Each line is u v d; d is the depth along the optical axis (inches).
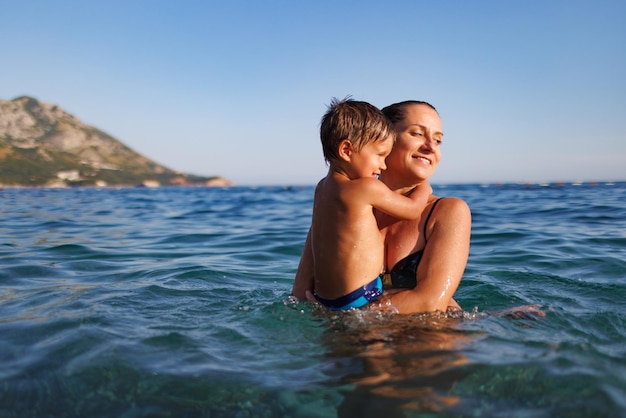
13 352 105.4
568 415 76.8
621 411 77.4
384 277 128.5
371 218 122.7
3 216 559.2
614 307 145.0
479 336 108.7
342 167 127.7
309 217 521.3
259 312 131.8
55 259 242.4
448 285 117.0
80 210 689.6
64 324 123.5
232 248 291.1
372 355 99.7
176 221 495.2
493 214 474.3
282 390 87.7
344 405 82.3
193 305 145.7
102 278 193.5
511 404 80.4
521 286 177.2
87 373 95.1
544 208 526.9
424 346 103.0
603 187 1295.5
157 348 107.0
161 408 83.7
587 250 251.1
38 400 86.0
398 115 130.8
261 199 1085.1
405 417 77.9
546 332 113.8
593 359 96.0
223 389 88.8
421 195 128.8
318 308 126.2
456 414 78.0
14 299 154.3
